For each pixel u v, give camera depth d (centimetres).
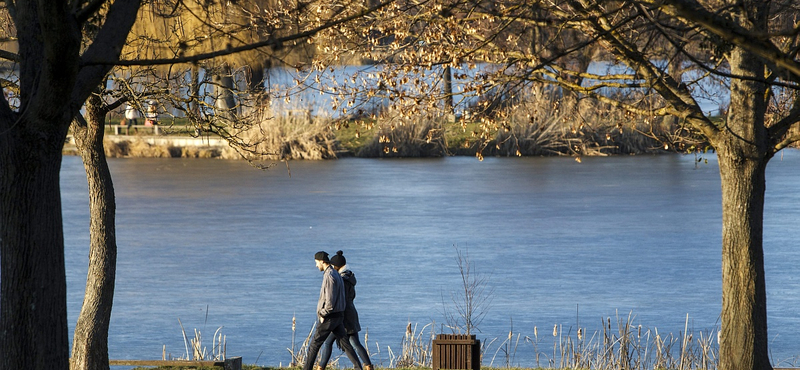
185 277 9994
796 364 6394
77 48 2934
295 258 11012
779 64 2291
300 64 4488
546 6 4303
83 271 10325
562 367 6303
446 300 8669
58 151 3262
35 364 3266
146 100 5156
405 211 14600
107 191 4997
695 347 6938
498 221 13562
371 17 4734
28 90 3238
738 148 4269
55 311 3322
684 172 18700
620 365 6125
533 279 9619
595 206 14875
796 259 10375
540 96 6078
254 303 8706
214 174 19238
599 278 9631
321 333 5278
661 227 12900
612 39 3931
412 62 4750
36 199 3225
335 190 17000
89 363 4934
